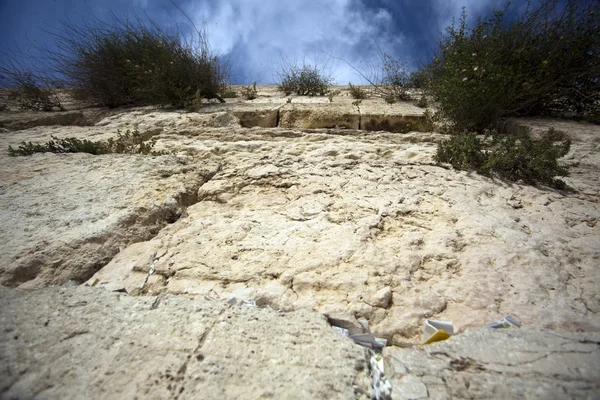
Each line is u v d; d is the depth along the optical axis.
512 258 1.92
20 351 1.18
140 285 1.78
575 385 1.07
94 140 4.34
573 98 5.89
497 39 5.81
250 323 1.36
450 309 1.63
